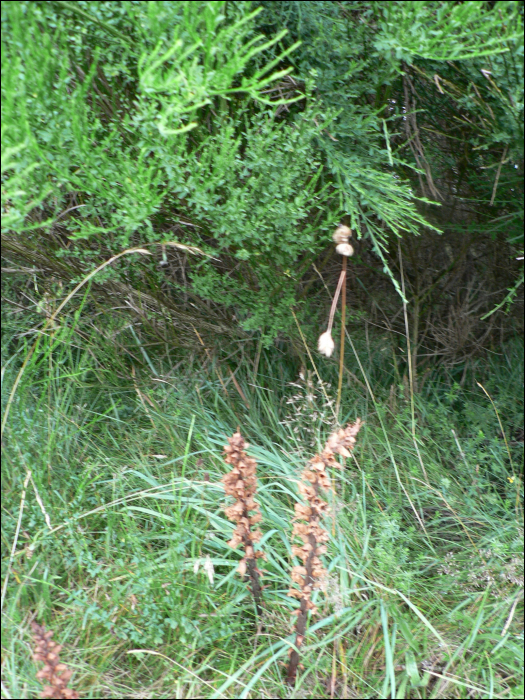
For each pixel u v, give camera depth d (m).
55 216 1.99
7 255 2.48
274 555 2.14
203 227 2.27
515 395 3.03
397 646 1.95
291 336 2.79
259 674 1.75
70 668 1.80
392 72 2.09
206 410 2.74
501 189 2.46
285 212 2.05
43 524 2.06
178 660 1.86
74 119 1.66
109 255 2.49
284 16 2.00
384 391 2.96
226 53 1.65
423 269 3.14
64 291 2.66
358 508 2.34
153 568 1.98
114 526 2.18
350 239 2.83
